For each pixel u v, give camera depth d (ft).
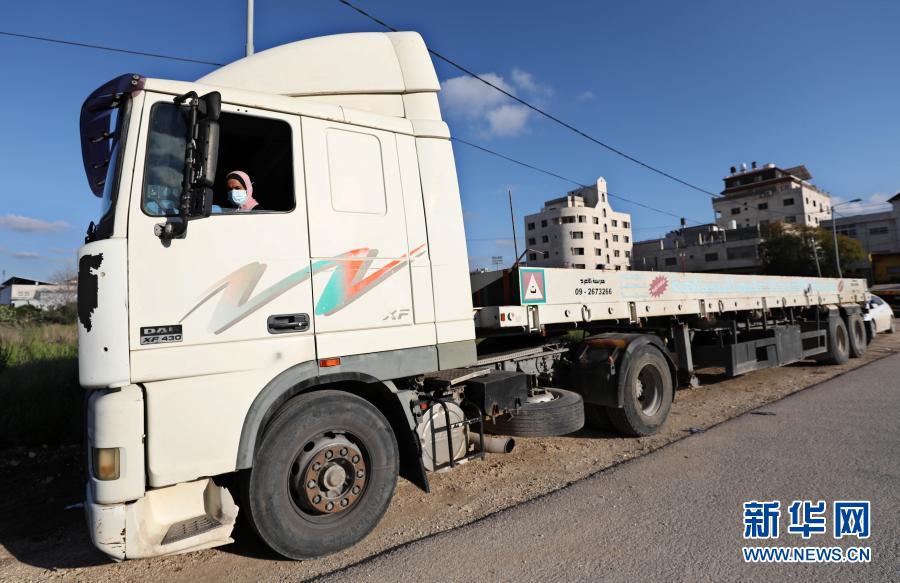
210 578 11.16
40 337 44.65
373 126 13.51
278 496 11.05
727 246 249.14
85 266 9.70
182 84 10.94
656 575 10.28
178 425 9.93
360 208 12.86
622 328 23.71
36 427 22.36
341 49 14.21
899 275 109.81
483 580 10.41
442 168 14.64
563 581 10.21
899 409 22.98
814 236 183.01
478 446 15.38
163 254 10.12
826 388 29.01
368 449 12.30
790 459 16.74
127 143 10.16
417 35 15.47
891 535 11.54
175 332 10.04
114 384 9.43
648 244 297.94
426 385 14.70
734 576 10.16
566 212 288.51
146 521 9.73
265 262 11.22
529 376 18.83
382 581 10.57
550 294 18.22
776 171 284.41
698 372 37.35
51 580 11.46
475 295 18.30
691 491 14.48
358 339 12.32
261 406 10.78
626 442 19.86
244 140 12.97
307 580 10.79
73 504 16.21
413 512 14.15
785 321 34.71
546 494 14.88
